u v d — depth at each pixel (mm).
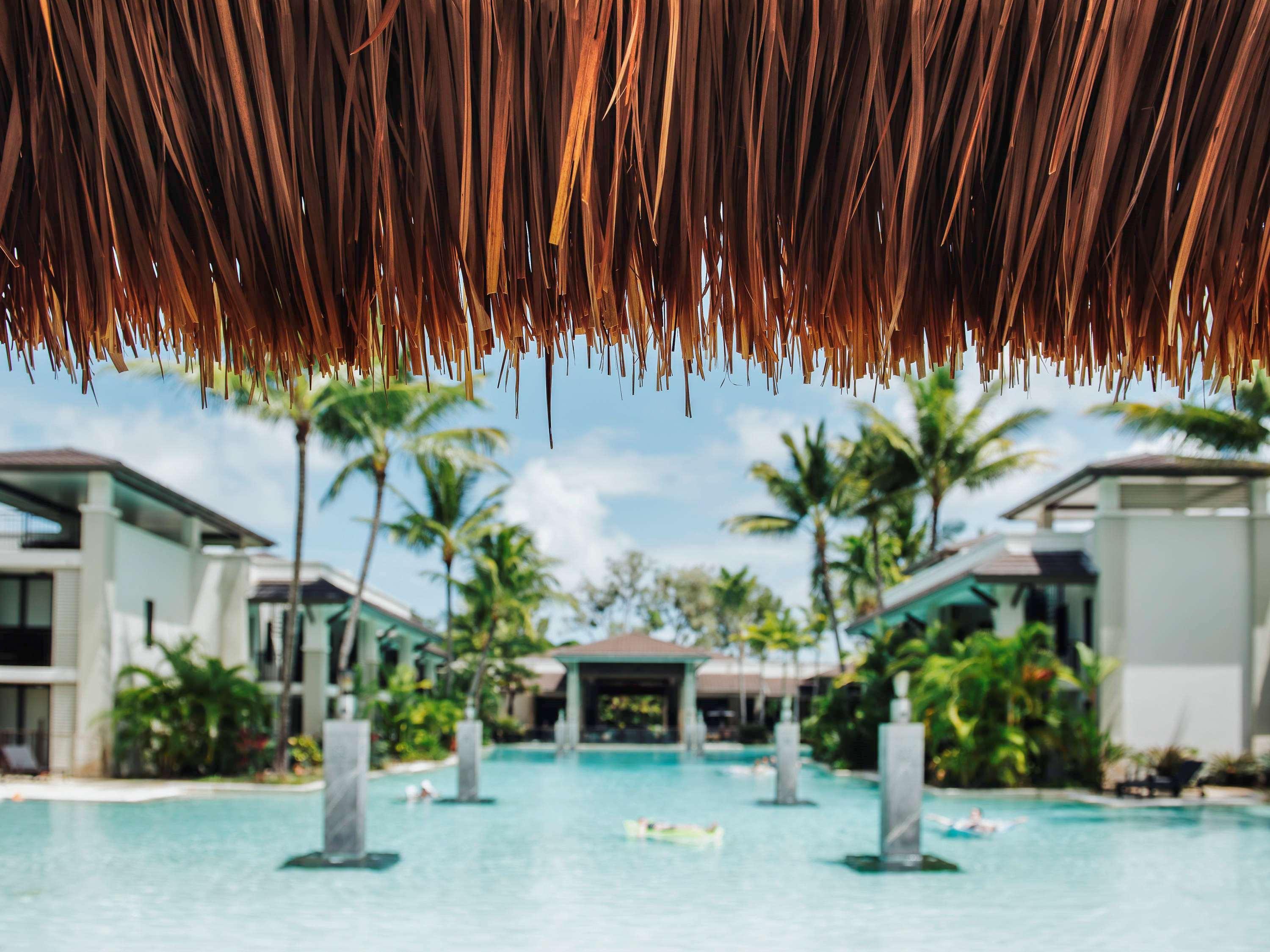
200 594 25688
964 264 1548
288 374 1542
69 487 23172
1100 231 1529
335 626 32344
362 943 8203
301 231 1411
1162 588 20125
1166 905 9641
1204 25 1355
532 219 1439
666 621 62094
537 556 38562
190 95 1397
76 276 1505
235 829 14688
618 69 1313
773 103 1402
